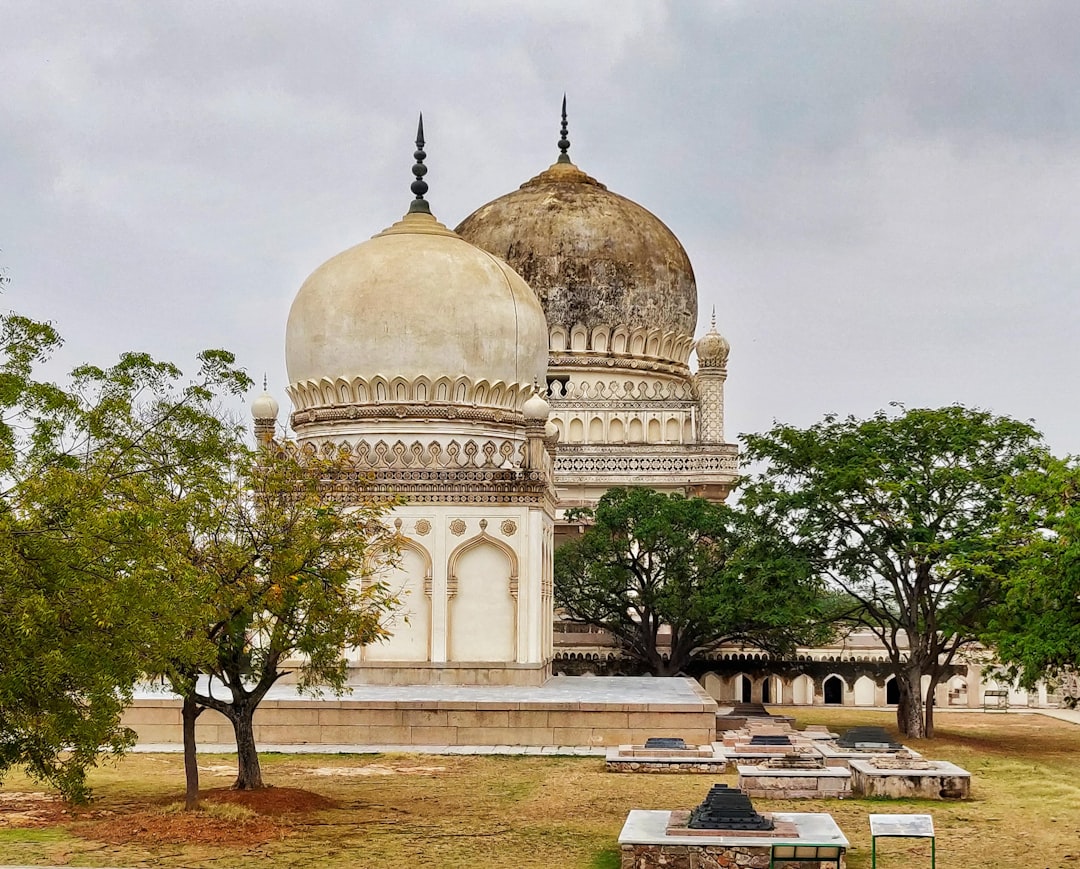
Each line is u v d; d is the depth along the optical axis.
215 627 28.56
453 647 43.44
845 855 24.33
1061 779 35.00
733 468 63.62
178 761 35.44
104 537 22.64
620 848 23.95
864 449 45.41
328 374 47.50
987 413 46.00
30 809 28.44
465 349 47.03
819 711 56.28
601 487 63.91
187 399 27.84
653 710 38.00
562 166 73.38
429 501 43.66
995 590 44.28
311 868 23.50
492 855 24.58
